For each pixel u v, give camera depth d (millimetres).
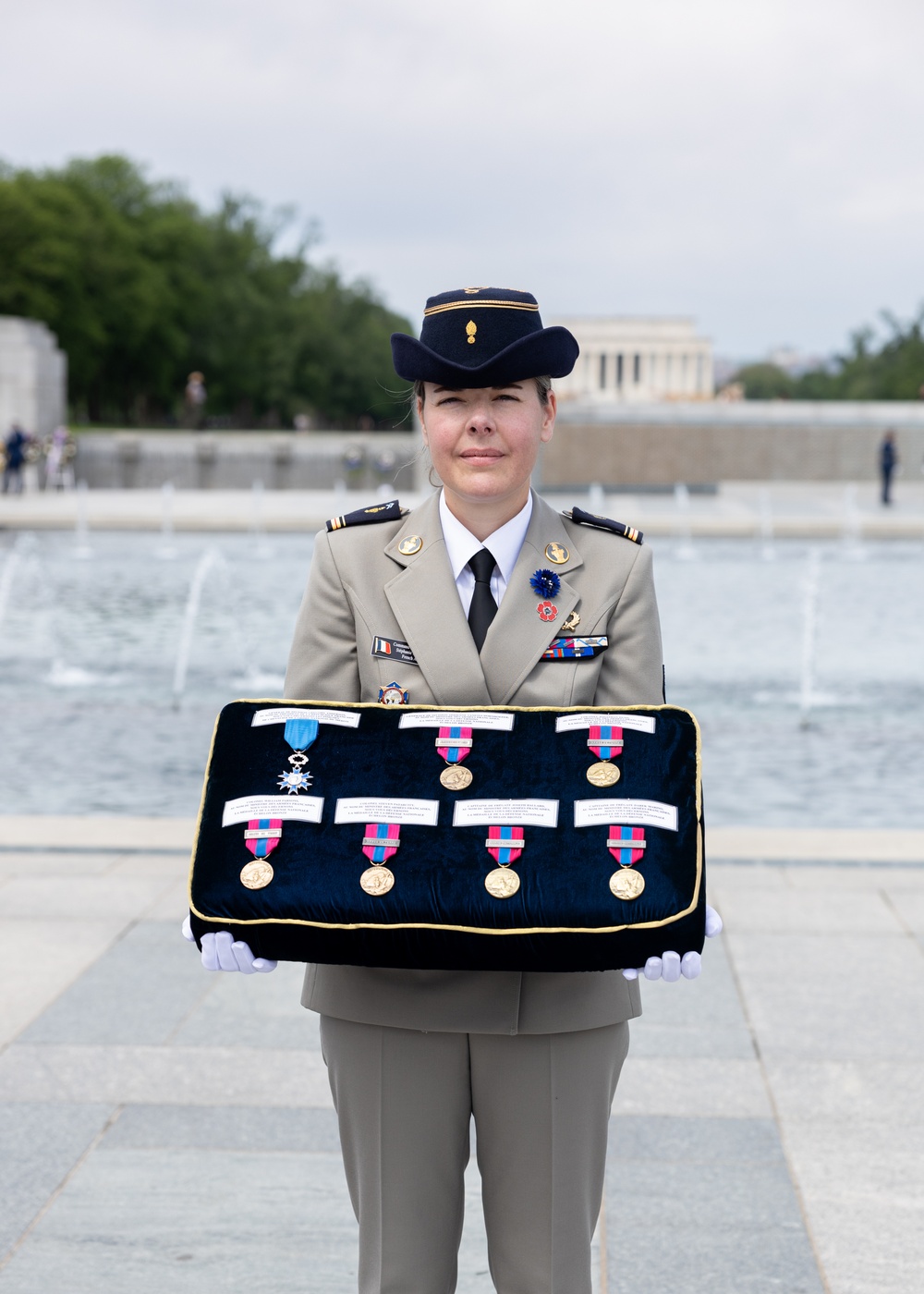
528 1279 2281
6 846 6477
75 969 4910
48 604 15961
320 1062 4172
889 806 8070
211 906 2117
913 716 10430
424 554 2369
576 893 2062
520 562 2344
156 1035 4348
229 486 42312
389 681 2326
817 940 5238
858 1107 3881
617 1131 3744
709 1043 4320
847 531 24938
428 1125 2264
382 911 2078
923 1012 4551
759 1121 3799
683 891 2064
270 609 15758
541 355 2219
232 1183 3455
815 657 12867
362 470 42406
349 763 2215
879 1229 3254
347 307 98438
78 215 69562
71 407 78375
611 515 26750
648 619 2363
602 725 2201
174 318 79000
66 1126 3740
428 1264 2287
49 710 10523
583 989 2232
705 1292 3002
